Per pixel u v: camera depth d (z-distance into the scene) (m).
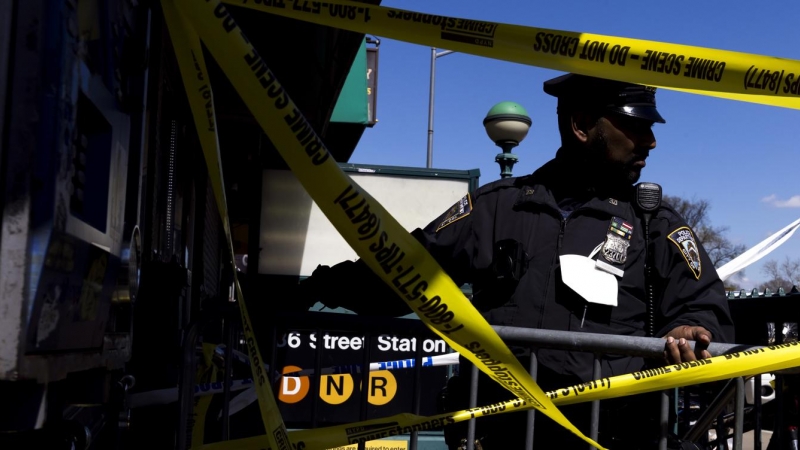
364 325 2.52
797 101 2.04
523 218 2.55
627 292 2.46
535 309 2.47
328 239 7.12
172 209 4.07
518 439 2.50
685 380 2.25
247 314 1.98
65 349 1.39
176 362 3.76
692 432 2.94
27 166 1.19
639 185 2.52
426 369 5.71
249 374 4.92
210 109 1.94
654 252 2.47
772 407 3.83
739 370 2.26
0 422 1.25
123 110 1.83
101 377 1.75
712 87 2.05
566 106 2.59
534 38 2.04
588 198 2.54
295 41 5.36
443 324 2.04
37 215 1.20
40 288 1.20
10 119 1.18
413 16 2.00
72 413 1.57
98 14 1.53
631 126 2.49
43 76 1.21
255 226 7.09
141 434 3.57
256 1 1.98
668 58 2.03
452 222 2.67
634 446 2.45
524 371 2.08
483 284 2.60
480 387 2.57
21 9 1.19
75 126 1.37
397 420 2.36
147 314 3.39
